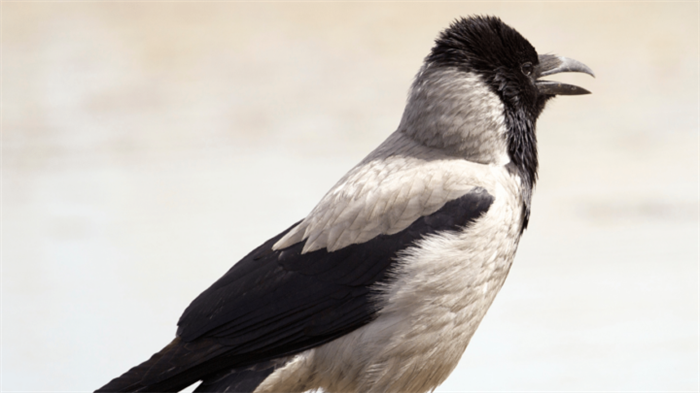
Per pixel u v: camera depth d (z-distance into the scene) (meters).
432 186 6.84
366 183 6.96
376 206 6.81
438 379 7.07
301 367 6.73
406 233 6.71
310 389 6.93
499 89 7.28
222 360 6.69
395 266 6.67
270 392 6.75
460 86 7.18
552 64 7.74
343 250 6.76
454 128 7.13
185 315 6.86
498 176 7.08
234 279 6.90
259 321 6.71
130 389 6.41
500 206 6.85
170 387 6.62
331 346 6.76
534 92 7.56
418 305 6.65
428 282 6.62
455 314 6.76
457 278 6.68
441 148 7.18
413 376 6.86
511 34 7.43
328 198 7.05
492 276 6.91
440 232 6.68
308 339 6.74
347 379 6.81
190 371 6.62
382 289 6.67
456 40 7.29
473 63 7.23
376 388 6.79
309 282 6.76
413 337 6.69
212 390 6.66
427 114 7.22
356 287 6.71
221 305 6.78
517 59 7.42
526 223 7.41
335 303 6.72
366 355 6.70
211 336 6.71
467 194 6.79
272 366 6.73
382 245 6.71
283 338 6.71
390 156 7.19
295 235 6.96
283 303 6.73
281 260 6.86
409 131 7.32
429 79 7.27
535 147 7.57
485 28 7.34
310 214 7.08
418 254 6.64
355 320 6.70
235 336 6.70
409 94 7.48
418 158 7.11
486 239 6.75
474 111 7.14
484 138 7.14
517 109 7.38
